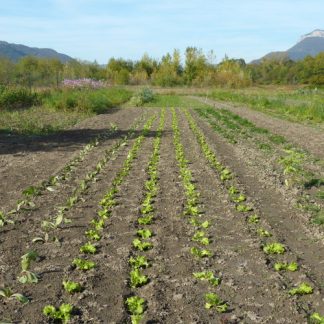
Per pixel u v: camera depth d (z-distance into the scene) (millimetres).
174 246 6988
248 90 59812
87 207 8805
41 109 26281
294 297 5469
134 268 6188
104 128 20281
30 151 14398
